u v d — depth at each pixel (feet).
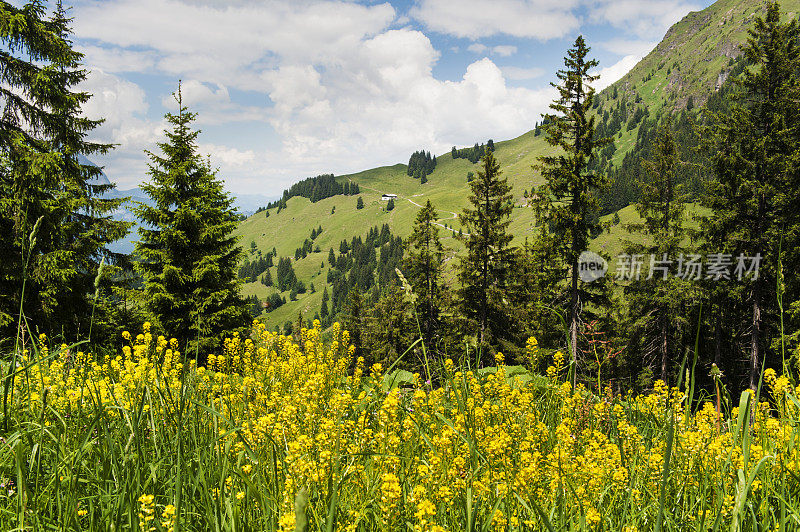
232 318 70.79
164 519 6.55
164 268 68.59
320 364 17.12
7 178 53.11
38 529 6.15
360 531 6.85
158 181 74.18
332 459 7.16
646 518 7.91
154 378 11.07
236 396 11.97
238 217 81.25
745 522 7.24
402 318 108.27
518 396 13.69
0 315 48.06
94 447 8.27
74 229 56.80
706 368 91.71
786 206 73.00
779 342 71.97
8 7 52.49
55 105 58.03
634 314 100.73
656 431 11.28
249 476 7.82
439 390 12.55
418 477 8.24
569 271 88.22
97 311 58.85
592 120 86.38
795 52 76.84
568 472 8.89
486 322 104.32
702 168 86.22
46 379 11.11
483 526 6.64
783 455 8.51
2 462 7.39
